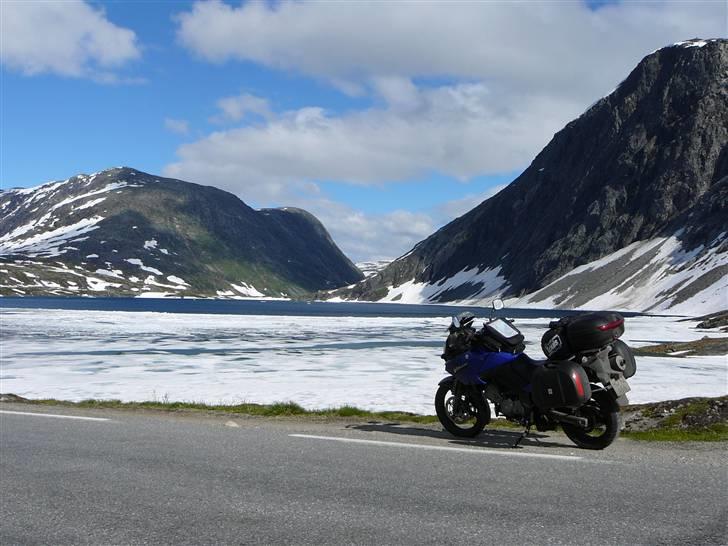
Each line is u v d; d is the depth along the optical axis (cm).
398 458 816
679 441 933
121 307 18862
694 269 16388
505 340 977
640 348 4662
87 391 2339
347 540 519
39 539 535
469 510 591
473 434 1008
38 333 6128
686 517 561
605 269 19838
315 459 812
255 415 1323
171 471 754
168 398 2123
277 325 8469
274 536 532
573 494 638
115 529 556
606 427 888
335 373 3088
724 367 3183
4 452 872
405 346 5019
